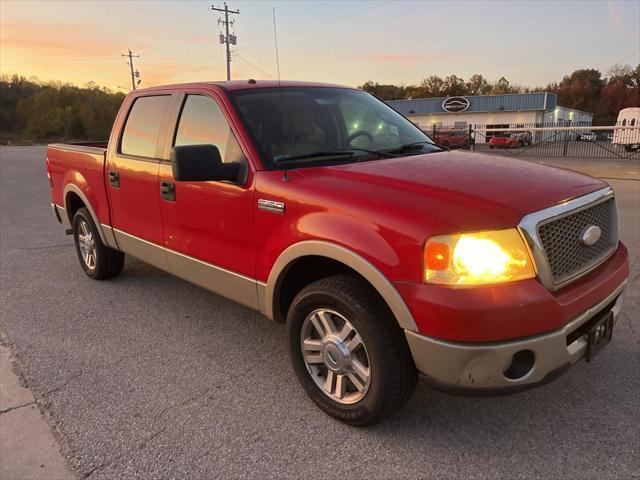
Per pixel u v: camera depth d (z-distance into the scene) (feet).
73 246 22.99
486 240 7.48
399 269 7.79
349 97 13.29
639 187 37.32
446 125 160.25
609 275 8.99
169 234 12.75
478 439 8.87
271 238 9.80
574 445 8.62
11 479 8.23
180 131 12.41
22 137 290.76
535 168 10.02
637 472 7.95
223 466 8.42
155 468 8.40
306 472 8.23
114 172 14.61
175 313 14.79
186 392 10.63
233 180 10.42
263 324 13.96
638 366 10.95
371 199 8.40
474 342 7.39
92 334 13.50
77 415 9.90
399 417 9.54
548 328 7.58
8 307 15.49
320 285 9.02
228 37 138.31
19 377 11.35
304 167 10.24
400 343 8.28
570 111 183.32
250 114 11.06
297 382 10.96
